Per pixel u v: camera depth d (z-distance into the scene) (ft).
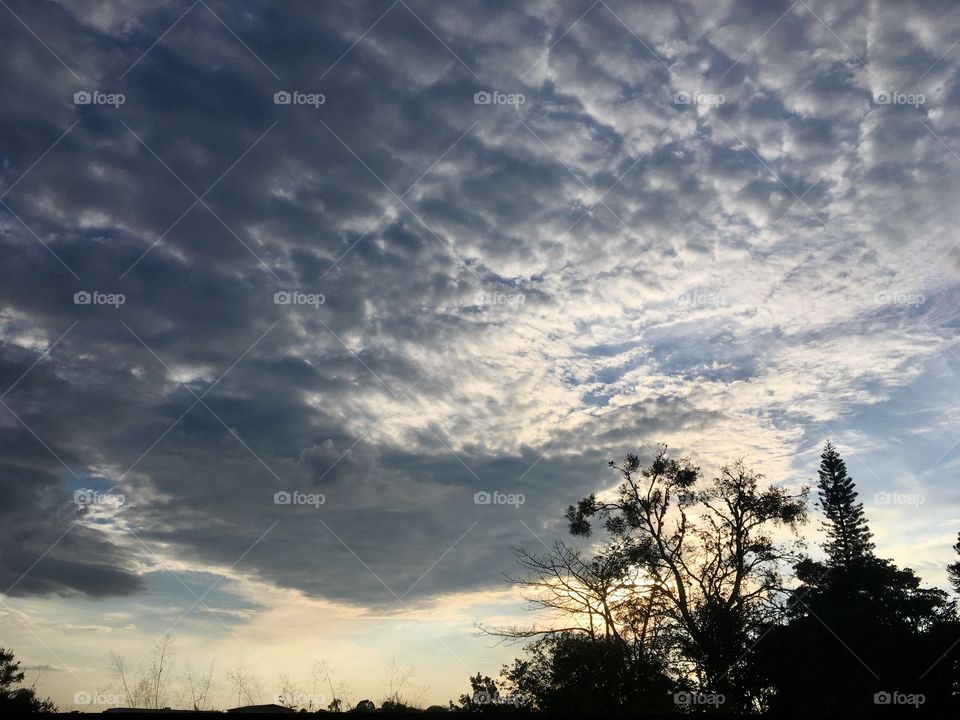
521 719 53.01
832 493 166.50
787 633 68.33
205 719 44.42
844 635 71.10
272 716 45.62
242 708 61.62
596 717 54.19
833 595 89.35
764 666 66.54
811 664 65.26
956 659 70.38
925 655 70.85
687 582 81.00
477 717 52.60
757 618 72.64
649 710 56.34
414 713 51.21
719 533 85.71
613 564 75.51
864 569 101.24
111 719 46.09
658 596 74.64
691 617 73.31
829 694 63.10
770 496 86.33
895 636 73.26
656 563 80.64
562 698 56.44
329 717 47.16
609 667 58.80
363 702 64.34
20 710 54.70
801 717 62.44
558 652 58.65
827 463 169.48
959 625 74.59
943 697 68.18
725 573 82.07
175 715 44.80
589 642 60.34
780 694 64.95
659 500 88.48
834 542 162.50
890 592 98.58
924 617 81.05
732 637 69.97
